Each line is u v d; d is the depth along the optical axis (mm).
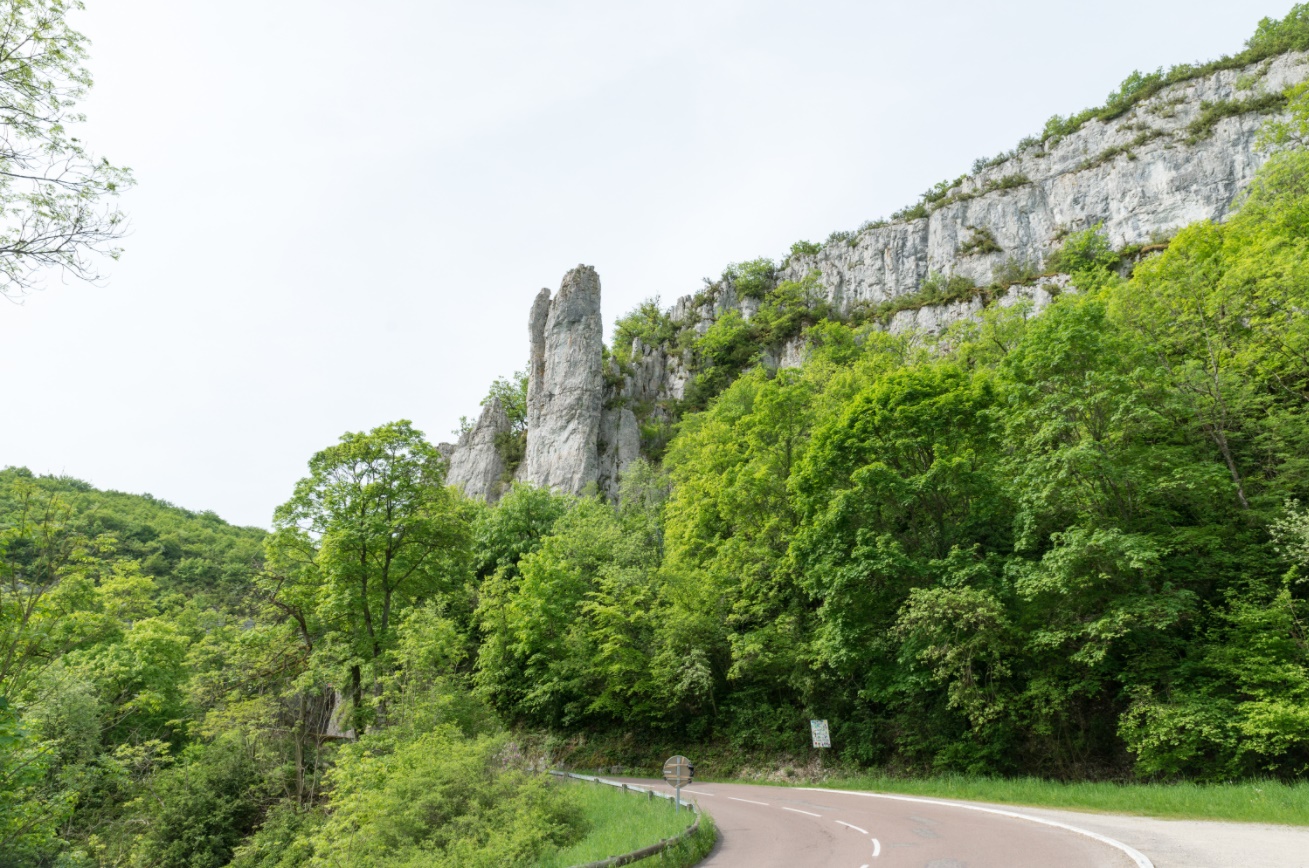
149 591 41219
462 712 27109
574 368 78875
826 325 75875
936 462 25391
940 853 11586
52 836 12648
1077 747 21812
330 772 23203
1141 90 93312
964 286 88188
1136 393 21094
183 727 35156
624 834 14078
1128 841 11219
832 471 28562
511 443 87375
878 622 25891
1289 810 12750
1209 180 76812
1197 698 18500
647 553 43656
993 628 21344
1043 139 102625
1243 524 21453
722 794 24484
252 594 32250
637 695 35938
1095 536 19328
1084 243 76938
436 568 33125
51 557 11523
